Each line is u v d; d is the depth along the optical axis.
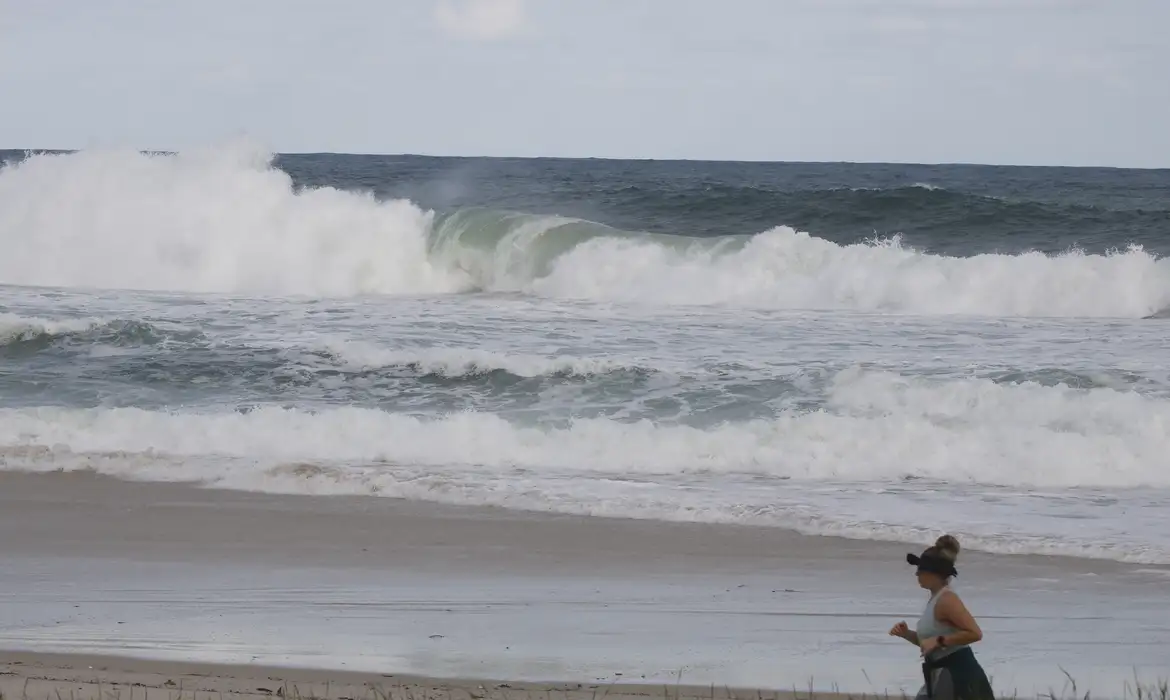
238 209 82.19
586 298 74.88
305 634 25.58
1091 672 23.36
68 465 41.56
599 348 57.84
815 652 24.62
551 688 21.84
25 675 21.89
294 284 79.19
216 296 74.62
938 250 96.56
